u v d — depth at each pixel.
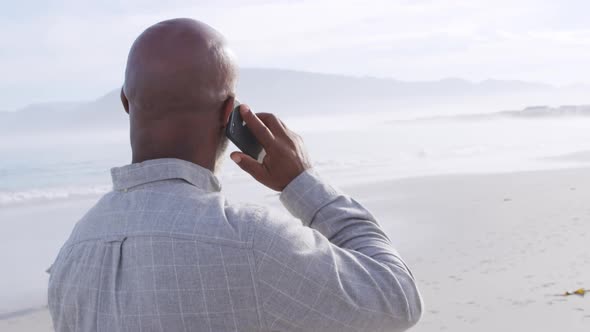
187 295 1.08
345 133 69.50
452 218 11.08
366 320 1.13
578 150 29.22
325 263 1.10
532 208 11.55
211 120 1.21
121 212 1.17
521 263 7.20
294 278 1.08
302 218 1.29
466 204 12.77
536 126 74.56
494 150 32.53
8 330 6.04
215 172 1.29
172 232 1.10
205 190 1.21
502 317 5.24
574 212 10.61
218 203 1.14
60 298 1.24
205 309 1.08
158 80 1.14
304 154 1.33
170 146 1.19
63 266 1.24
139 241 1.12
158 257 1.10
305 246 1.11
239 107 1.24
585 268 6.67
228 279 1.07
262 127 1.25
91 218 1.23
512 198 13.20
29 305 6.97
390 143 45.47
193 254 1.08
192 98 1.16
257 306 1.08
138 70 1.16
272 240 1.08
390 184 17.14
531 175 17.67
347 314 1.11
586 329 4.79
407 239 9.32
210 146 1.23
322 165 25.95
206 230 1.09
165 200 1.15
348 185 17.23
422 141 47.16
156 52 1.15
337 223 1.27
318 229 1.28
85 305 1.18
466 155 29.55
